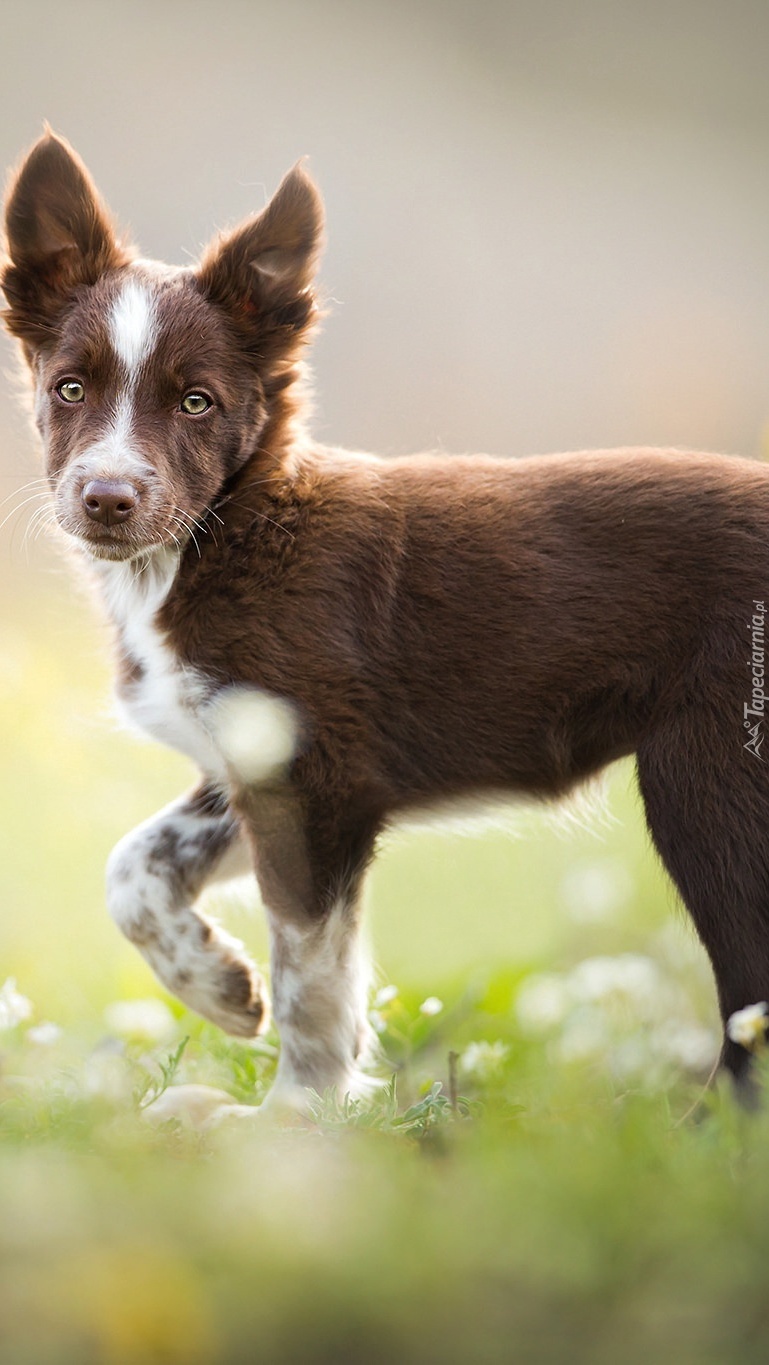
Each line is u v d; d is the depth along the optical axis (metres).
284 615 6.14
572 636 6.16
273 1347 2.87
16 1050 6.53
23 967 9.05
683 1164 3.80
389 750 6.27
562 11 32.31
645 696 6.14
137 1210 3.28
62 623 15.23
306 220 6.62
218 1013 6.72
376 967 8.30
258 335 6.63
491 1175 3.56
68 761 11.58
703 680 5.96
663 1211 3.33
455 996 8.54
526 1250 3.09
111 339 6.32
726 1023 5.90
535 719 6.27
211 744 6.35
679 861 6.00
